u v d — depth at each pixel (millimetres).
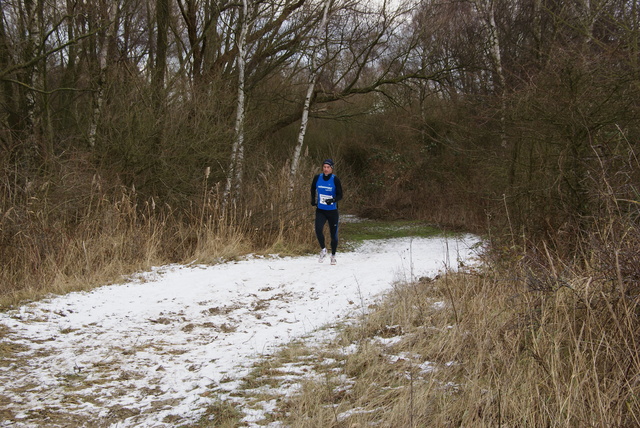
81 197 9109
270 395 3566
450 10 15461
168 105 11172
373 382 3531
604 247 3668
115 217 9070
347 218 17844
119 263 8148
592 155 6238
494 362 3592
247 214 10984
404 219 17484
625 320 3080
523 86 7613
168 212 10664
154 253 9000
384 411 3090
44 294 6652
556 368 3127
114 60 11914
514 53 13789
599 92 6488
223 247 9883
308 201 11969
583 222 5969
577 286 3766
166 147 10734
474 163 13023
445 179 18000
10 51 10703
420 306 5242
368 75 19281
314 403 3330
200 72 13172
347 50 16047
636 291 3395
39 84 10992
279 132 21219
